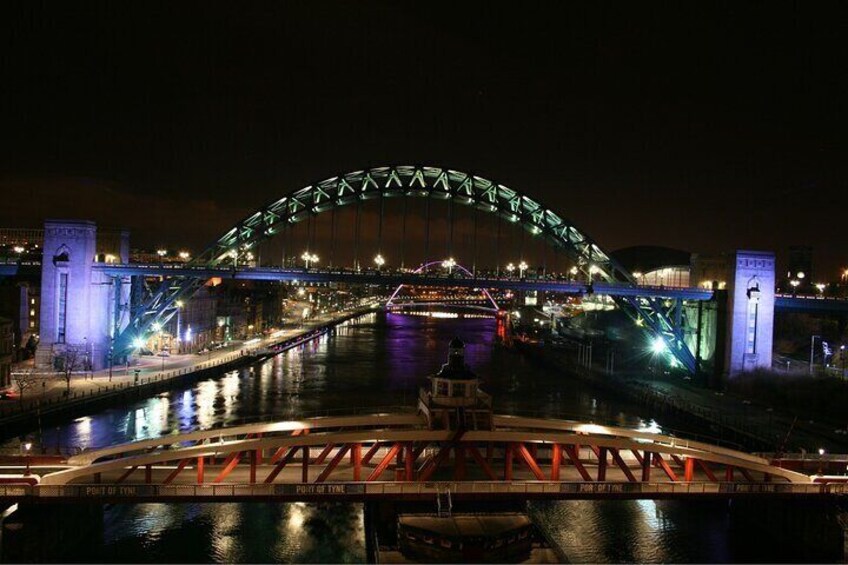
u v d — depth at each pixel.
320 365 164.25
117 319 132.25
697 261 143.88
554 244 150.25
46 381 112.19
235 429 54.78
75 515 52.16
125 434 86.06
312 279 141.00
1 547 49.09
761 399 116.75
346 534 58.41
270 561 53.16
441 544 43.22
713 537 59.38
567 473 57.75
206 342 180.88
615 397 127.31
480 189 150.88
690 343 140.12
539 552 45.25
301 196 146.88
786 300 136.00
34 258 155.88
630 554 55.69
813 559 55.00
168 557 53.41
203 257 143.75
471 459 60.78
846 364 137.75
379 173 149.00
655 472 60.03
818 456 63.69
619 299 145.12
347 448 52.97
